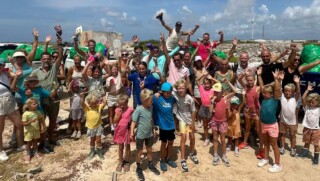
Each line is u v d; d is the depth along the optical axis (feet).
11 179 17.28
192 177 17.69
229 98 20.35
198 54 28.68
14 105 19.83
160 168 18.49
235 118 20.38
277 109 19.33
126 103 18.20
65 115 28.94
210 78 21.01
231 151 21.07
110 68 23.84
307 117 19.58
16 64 20.21
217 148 20.39
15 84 19.52
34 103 19.08
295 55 20.25
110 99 23.52
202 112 21.39
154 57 24.66
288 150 21.38
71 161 19.26
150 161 18.13
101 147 20.15
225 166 18.92
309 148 21.75
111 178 17.44
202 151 20.89
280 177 17.79
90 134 19.44
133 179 17.25
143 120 17.22
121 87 23.70
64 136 23.35
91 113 19.35
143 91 17.21
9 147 21.34
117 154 20.12
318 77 23.99
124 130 17.95
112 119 23.84
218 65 24.64
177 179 17.47
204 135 23.75
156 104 17.88
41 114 19.92
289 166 19.06
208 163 19.22
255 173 18.20
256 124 20.38
